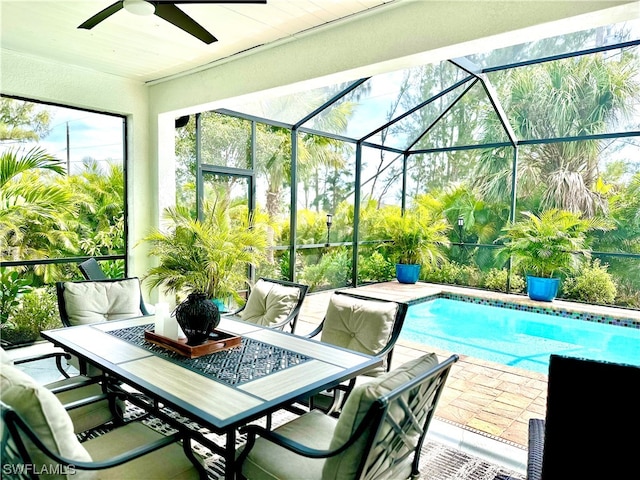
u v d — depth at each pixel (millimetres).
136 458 1639
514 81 7426
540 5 2592
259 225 5609
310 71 3699
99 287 3477
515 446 2707
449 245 8680
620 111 7133
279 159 6758
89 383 2287
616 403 1313
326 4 3119
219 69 4453
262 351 2432
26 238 4418
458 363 4434
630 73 6930
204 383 1930
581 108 7418
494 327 6793
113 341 2543
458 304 7852
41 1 3074
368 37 3326
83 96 4652
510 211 7762
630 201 6883
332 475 1518
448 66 5887
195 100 4730
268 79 4020
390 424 1521
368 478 1586
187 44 3916
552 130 7684
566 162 7680
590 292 6938
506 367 4328
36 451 1373
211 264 4621
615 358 5359
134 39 3787
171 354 2324
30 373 3807
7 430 1324
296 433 1980
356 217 8398
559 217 6980
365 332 2953
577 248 6824
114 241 5145
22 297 4434
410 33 3109
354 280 8461
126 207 5234
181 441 1937
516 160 7707
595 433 1346
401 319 2953
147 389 1846
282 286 3762
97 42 3871
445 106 7348
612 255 6914
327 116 6969
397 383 1507
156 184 5227
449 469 2447
